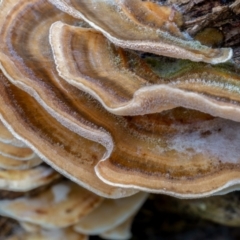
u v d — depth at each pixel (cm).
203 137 25
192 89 23
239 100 23
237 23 24
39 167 27
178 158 24
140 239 34
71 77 24
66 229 30
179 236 34
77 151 24
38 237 30
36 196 29
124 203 29
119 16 24
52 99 24
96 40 25
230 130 25
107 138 24
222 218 31
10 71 24
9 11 25
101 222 29
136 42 23
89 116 24
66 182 29
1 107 24
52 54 25
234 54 24
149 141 24
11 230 30
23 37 25
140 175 24
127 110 23
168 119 25
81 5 24
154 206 32
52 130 24
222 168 24
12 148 26
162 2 24
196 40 24
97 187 24
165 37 24
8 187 27
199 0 24
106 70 24
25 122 24
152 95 22
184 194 24
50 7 26
